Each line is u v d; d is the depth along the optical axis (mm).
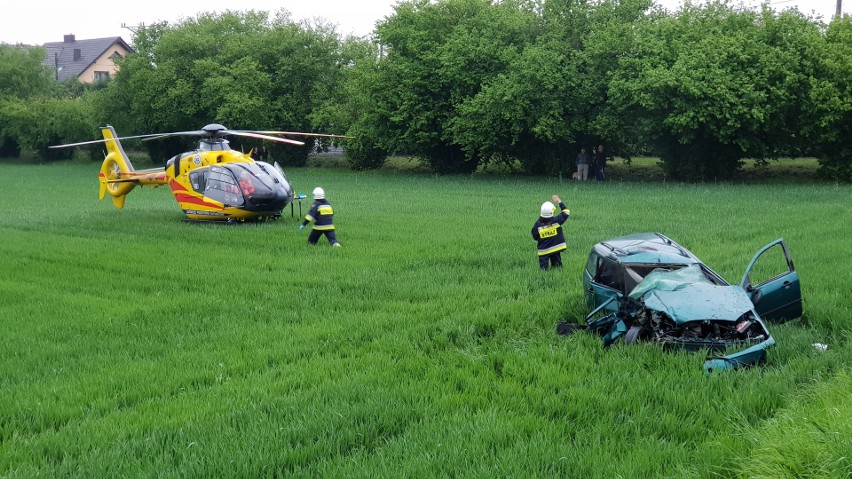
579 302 11711
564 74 39562
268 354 9680
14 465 6512
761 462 5590
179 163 23984
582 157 42656
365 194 35094
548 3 42156
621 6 40781
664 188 35562
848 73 34844
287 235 20641
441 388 8164
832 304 10781
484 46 43938
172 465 6332
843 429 5648
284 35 58031
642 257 10539
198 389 8492
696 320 8445
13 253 18453
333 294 13320
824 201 27328
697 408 7215
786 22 36406
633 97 36719
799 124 36719
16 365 9492
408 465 6160
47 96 76375
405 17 47875
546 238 14680
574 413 7359
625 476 5820
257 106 54812
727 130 35719
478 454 6395
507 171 50281
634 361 8602
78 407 7855
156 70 59500
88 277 15297
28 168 62312
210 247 18938
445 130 46000
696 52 35812
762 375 8094
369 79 48375
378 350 9797
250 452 6523
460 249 17719
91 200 34906
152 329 11180
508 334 10359
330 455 6551
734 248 16328
